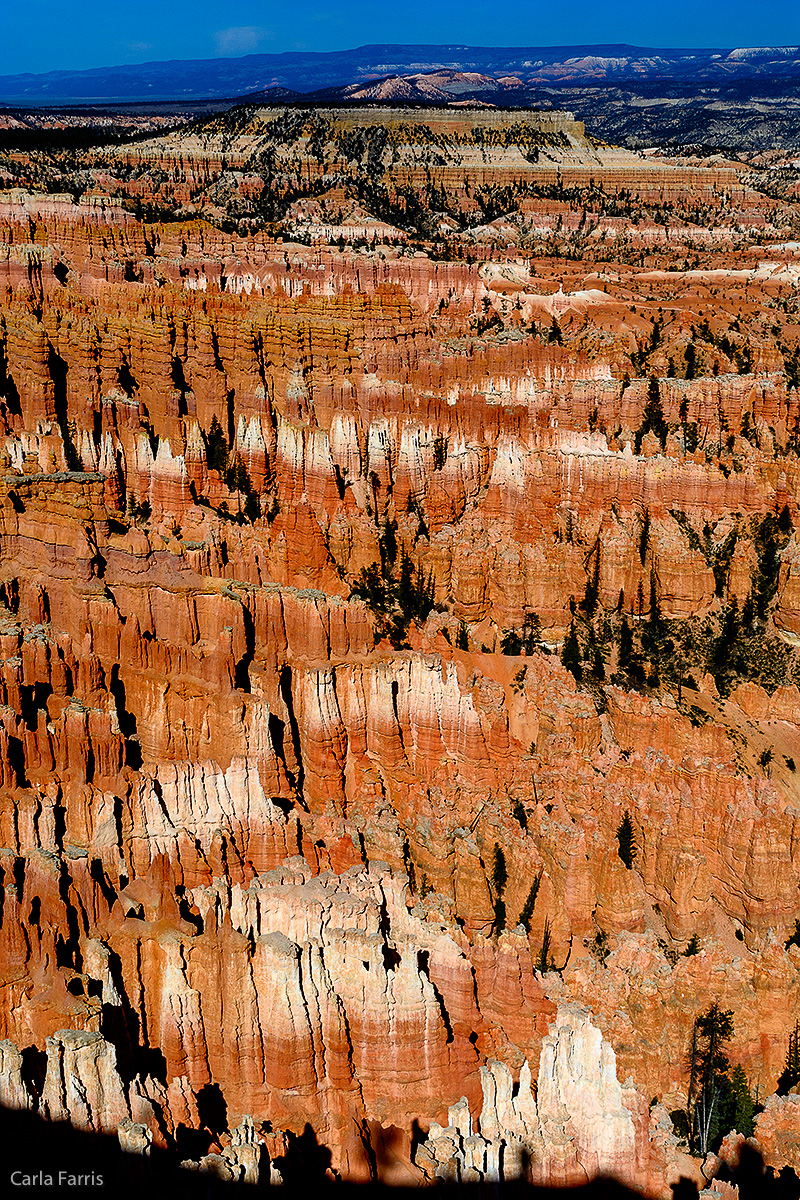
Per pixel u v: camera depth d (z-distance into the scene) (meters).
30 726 70.06
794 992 75.75
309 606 86.94
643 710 99.56
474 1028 66.88
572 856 82.75
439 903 74.56
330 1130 60.97
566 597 113.38
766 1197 63.44
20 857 62.84
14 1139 50.97
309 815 80.06
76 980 58.31
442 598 112.94
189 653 79.00
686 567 113.88
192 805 72.75
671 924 87.06
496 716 91.88
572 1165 56.16
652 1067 71.50
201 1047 61.09
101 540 84.50
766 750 103.00
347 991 62.72
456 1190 54.00
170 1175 51.59
